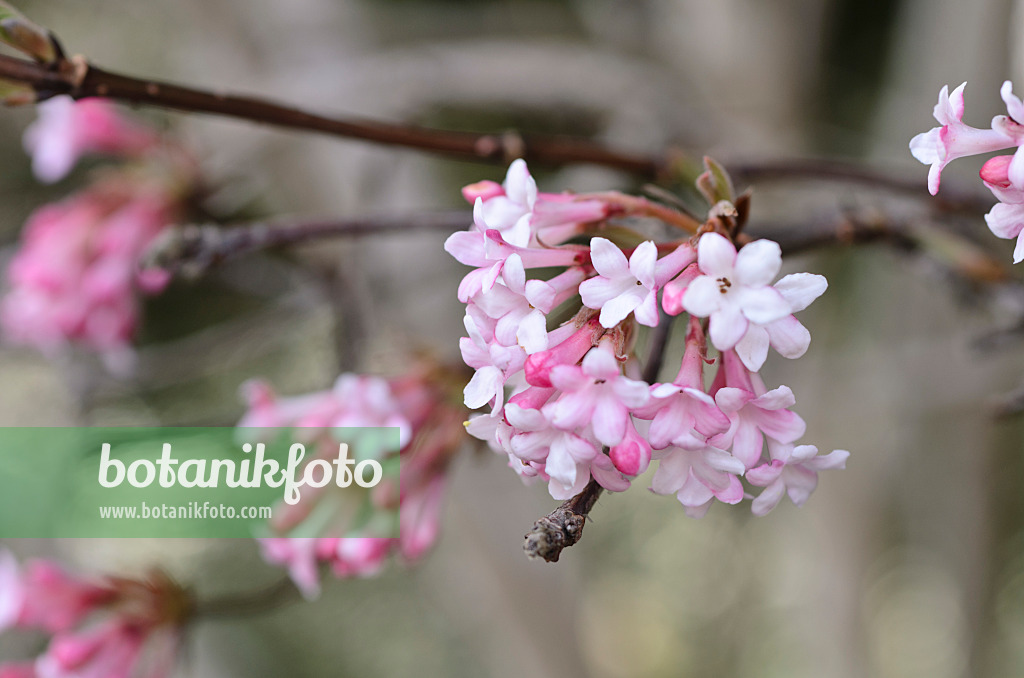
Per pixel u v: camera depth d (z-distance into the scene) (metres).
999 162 0.26
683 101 0.75
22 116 0.90
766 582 1.41
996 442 0.97
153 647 0.41
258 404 0.37
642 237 0.29
